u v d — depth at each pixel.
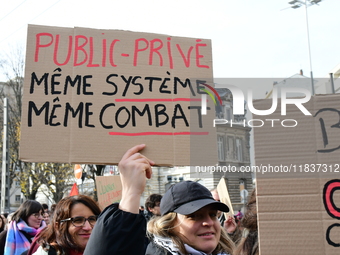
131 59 2.54
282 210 2.18
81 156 2.35
